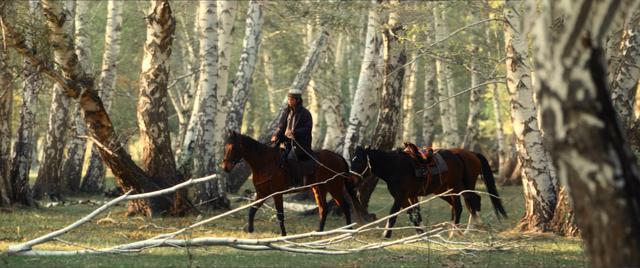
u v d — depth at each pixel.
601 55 5.27
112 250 10.75
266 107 49.75
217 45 21.34
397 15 19.62
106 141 17.53
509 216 20.77
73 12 24.41
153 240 10.74
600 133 5.15
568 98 5.23
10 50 18.14
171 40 18.72
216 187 21.02
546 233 15.68
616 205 5.06
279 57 41.62
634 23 15.02
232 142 15.21
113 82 28.45
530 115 16.36
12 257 10.93
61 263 10.62
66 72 16.28
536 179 16.31
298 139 15.56
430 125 35.88
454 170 16.44
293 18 24.27
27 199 21.17
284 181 15.45
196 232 15.47
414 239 10.98
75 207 22.16
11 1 15.12
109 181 39.94
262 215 20.17
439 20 30.02
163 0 18.39
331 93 32.41
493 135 56.62
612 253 5.06
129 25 38.25
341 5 22.52
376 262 11.42
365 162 15.48
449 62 19.91
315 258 11.92
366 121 21.70
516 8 16.14
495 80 18.03
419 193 16.00
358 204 16.64
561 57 5.28
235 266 10.79
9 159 20.38
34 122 21.97
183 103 41.41
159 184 18.56
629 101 15.17
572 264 11.30
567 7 5.27
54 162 27.33
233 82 28.44
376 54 21.83
